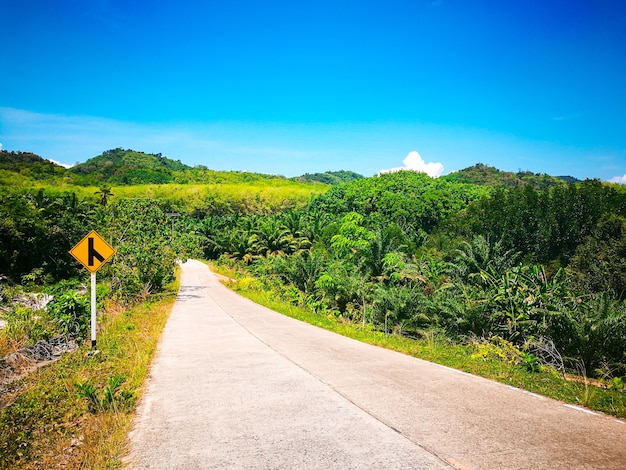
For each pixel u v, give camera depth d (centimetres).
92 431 470
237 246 5712
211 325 1392
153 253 2448
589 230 3906
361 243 2623
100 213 4259
